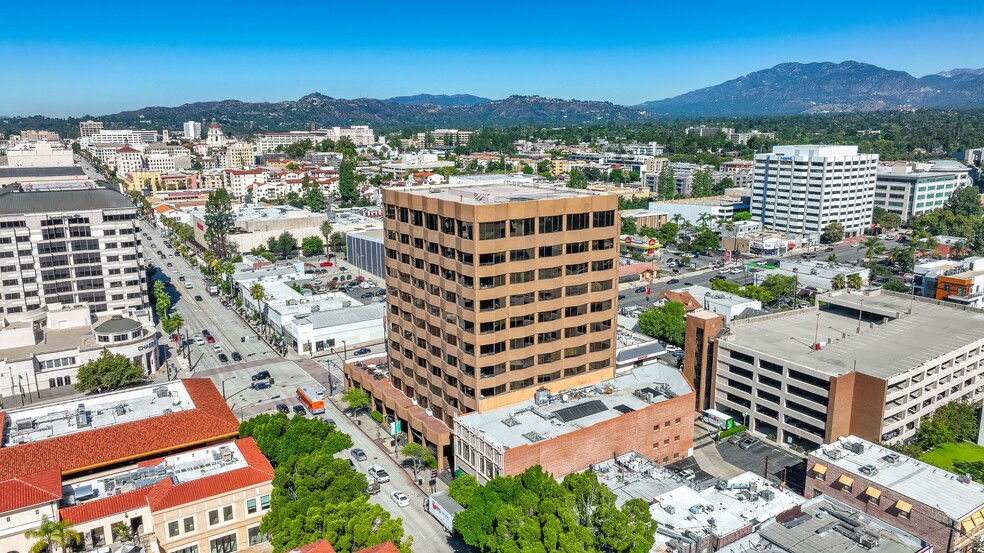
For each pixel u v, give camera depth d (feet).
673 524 287.07
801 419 424.05
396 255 434.71
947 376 448.24
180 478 325.21
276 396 522.88
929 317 531.50
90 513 295.69
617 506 308.81
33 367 513.86
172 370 579.89
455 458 388.78
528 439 358.64
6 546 279.69
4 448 331.57
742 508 301.22
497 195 426.51
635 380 441.27
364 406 497.05
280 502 307.37
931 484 312.50
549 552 263.70
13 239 605.31
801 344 473.26
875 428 402.93
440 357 413.18
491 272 374.84
